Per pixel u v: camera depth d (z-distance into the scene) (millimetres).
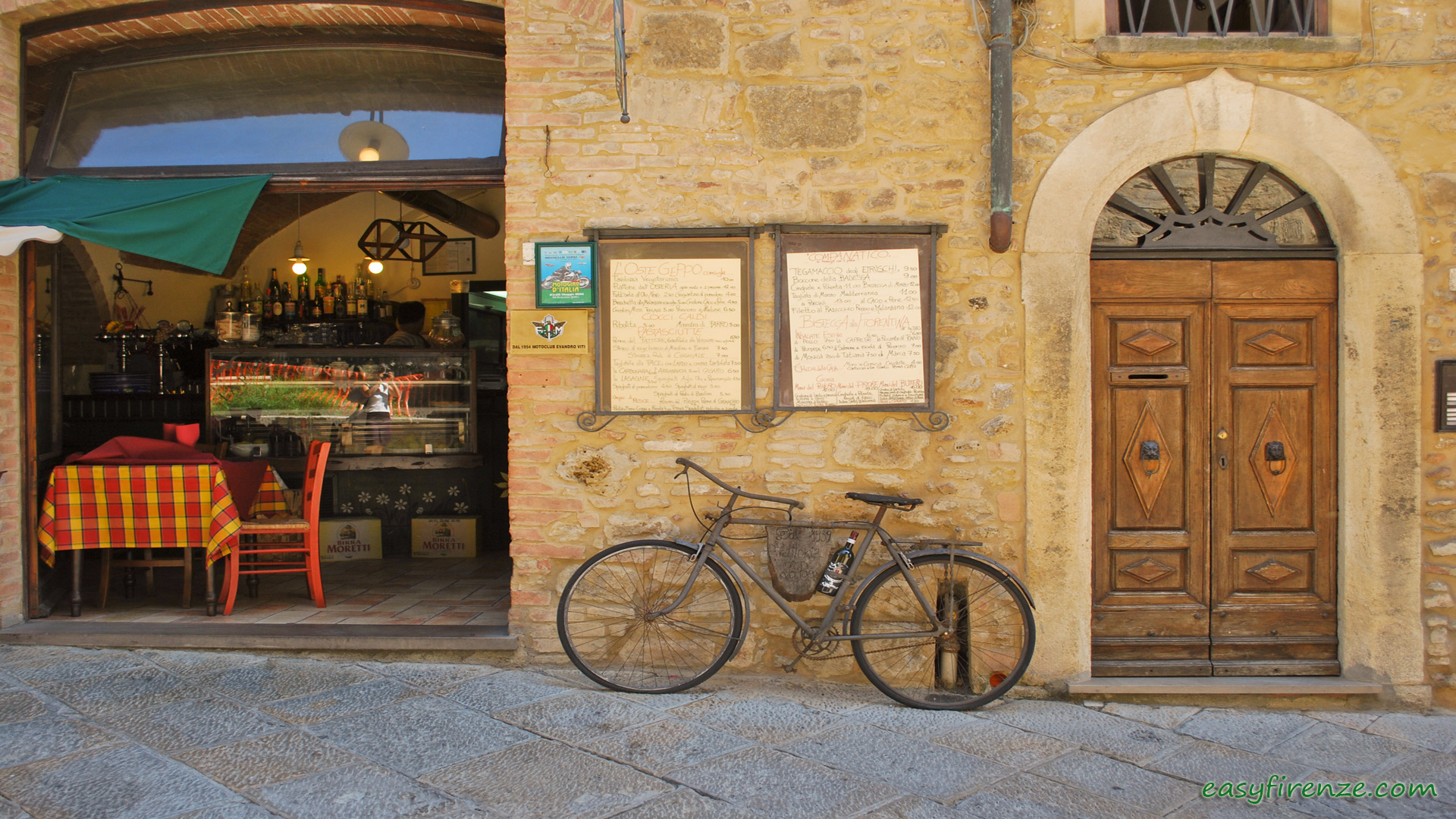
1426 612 3812
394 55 4484
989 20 3811
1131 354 3928
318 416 6441
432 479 6547
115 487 4484
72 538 4457
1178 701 3801
